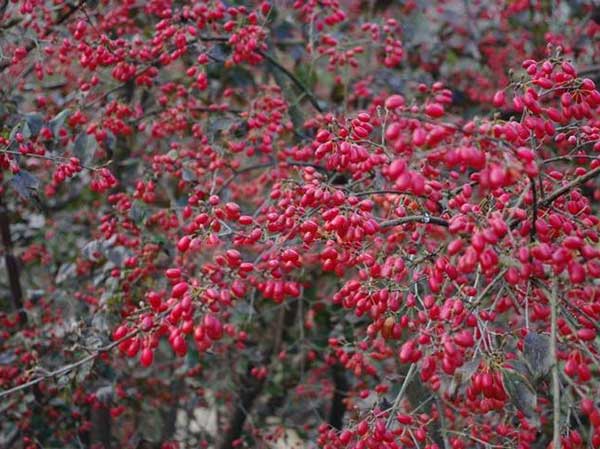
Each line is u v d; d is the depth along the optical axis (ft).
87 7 15.53
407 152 8.97
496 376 8.66
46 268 18.28
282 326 17.87
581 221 9.05
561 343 9.52
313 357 16.20
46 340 14.71
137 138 17.54
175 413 18.74
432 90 11.11
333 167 10.14
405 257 10.11
